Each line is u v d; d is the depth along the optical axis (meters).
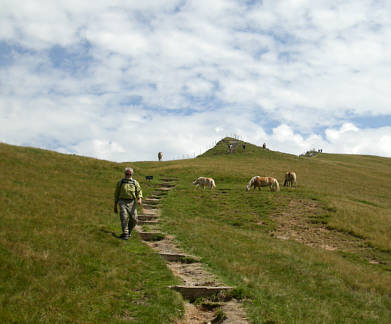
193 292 7.92
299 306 8.00
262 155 71.12
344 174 56.69
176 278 8.71
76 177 25.48
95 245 9.70
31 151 29.73
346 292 10.23
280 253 13.44
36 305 5.84
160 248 12.12
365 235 19.05
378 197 39.50
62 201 15.27
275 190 30.62
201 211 23.19
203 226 17.20
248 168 48.44
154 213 20.14
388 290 11.16
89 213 14.30
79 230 10.98
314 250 15.55
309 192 30.48
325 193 30.92
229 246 13.41
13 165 22.95
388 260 15.74
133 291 7.41
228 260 11.30
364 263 15.12
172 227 15.82
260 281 9.44
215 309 7.35
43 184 18.80
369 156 105.94
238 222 20.64
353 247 17.48
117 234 11.90
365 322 8.07
